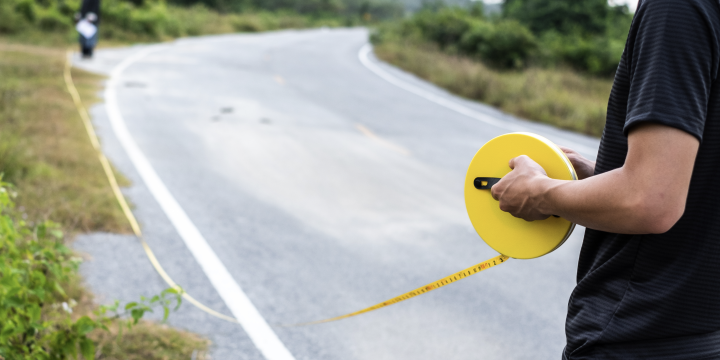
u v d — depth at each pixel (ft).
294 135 30.12
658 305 3.51
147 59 54.24
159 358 9.73
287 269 14.30
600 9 94.94
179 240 15.29
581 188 3.50
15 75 34.12
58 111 26.50
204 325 11.18
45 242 9.20
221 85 44.06
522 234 4.23
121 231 15.16
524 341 11.89
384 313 12.53
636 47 3.46
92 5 49.39
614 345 3.68
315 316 12.13
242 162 23.88
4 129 21.21
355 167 25.22
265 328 11.37
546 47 78.69
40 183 16.65
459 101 50.57
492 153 4.37
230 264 14.19
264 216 17.93
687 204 3.44
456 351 11.27
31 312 7.68
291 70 60.49
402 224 18.57
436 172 25.85
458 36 87.61
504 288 14.39
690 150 3.15
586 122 43.68
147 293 12.18
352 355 10.78
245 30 129.49
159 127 27.84
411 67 70.90
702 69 3.21
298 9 313.12
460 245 17.06
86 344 7.98
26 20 62.28
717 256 3.45
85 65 44.62
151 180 19.93
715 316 3.52
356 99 45.83
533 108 46.70
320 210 19.16
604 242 3.86
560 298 14.07
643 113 3.22
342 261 15.16
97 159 20.58
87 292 11.73
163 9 89.97
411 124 37.81
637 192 3.21
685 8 3.25
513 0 104.88
